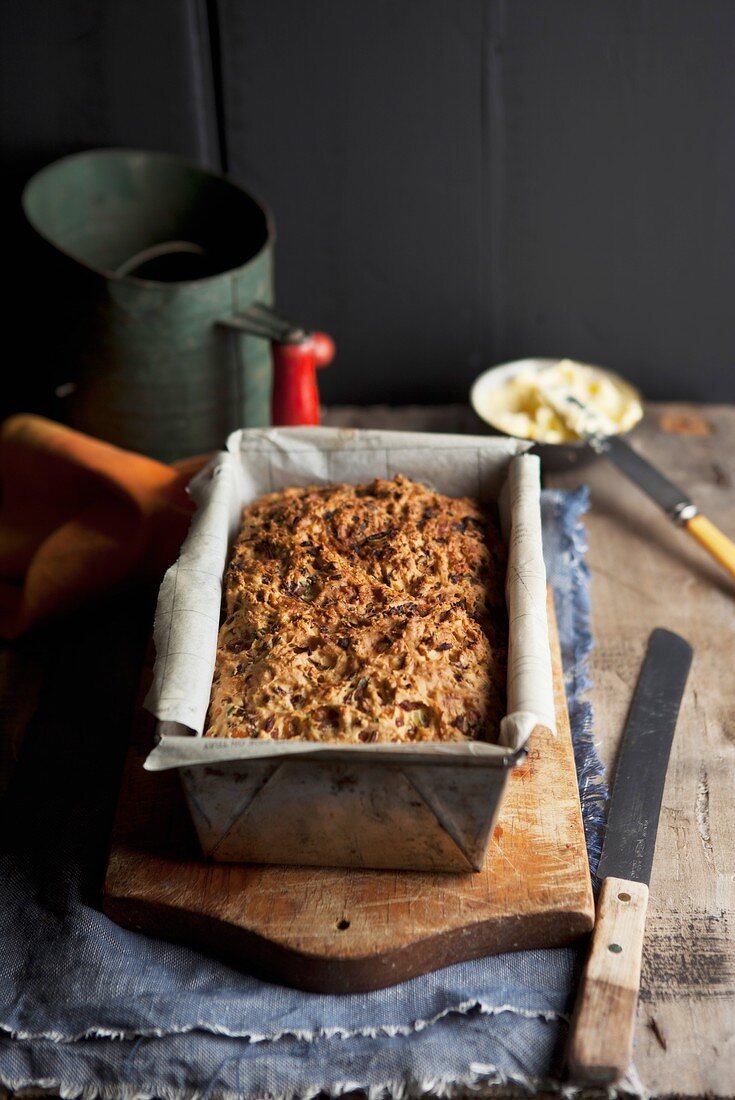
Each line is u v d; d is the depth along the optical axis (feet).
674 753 2.26
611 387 2.73
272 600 2.07
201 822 1.94
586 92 2.69
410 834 1.93
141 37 2.63
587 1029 1.86
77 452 2.46
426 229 2.86
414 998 1.95
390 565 2.11
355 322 2.99
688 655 2.41
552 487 2.77
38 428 2.50
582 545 2.55
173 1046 1.91
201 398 2.63
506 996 1.94
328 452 2.28
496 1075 1.88
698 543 2.58
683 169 2.77
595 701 2.34
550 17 2.61
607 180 2.79
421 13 2.60
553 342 3.01
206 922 1.96
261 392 2.71
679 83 2.67
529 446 2.27
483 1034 1.91
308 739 1.90
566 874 1.99
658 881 2.08
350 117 2.72
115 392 2.60
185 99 2.71
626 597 2.54
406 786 1.86
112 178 2.74
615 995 1.89
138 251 2.85
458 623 2.04
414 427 2.96
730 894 2.06
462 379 3.07
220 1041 1.92
